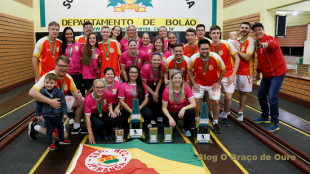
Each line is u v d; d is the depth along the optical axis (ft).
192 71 15.38
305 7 25.14
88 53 15.61
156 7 33.47
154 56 14.83
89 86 16.24
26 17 31.42
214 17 34.32
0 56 25.26
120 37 19.83
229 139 14.23
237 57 15.30
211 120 16.98
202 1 33.88
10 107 19.57
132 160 10.87
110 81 14.30
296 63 36.35
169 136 13.46
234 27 31.55
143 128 15.15
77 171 10.02
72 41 16.17
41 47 15.08
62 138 13.16
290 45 44.50
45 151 12.59
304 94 20.17
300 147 12.05
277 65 14.28
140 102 14.66
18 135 14.67
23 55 30.76
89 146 12.66
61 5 33.22
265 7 25.85
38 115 12.26
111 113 13.67
